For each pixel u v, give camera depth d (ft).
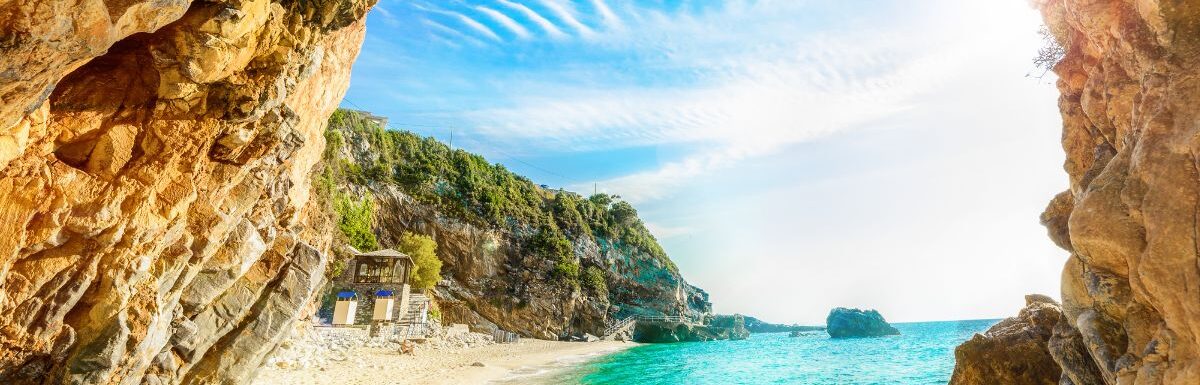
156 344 32.14
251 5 27.07
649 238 384.27
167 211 30.01
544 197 346.13
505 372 100.73
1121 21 20.68
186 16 25.22
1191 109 15.38
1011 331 34.17
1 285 23.03
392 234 224.12
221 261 37.83
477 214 253.65
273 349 44.55
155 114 28.17
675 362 149.69
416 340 124.88
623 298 309.83
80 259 26.23
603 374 106.11
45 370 25.70
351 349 97.45
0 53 16.48
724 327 384.47
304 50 33.45
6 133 21.03
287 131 36.29
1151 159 15.81
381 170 231.91
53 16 16.84
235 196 35.96
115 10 18.65
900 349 214.07
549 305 242.99
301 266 46.52
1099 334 19.29
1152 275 14.87
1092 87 23.24
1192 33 16.96
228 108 30.53
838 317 391.86
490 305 228.63
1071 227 18.45
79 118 25.35
